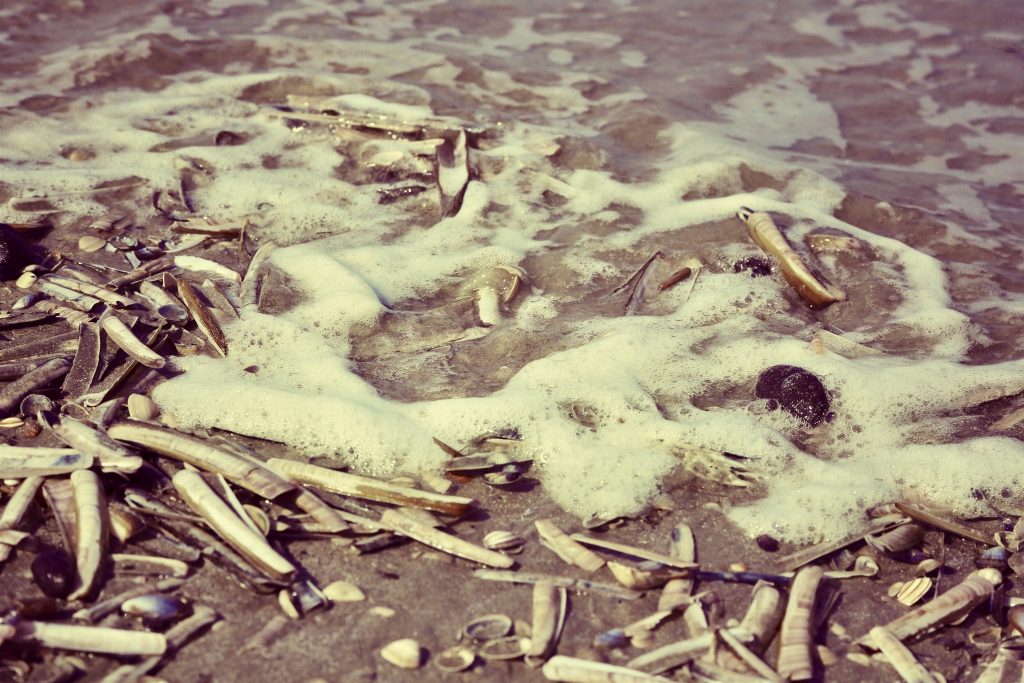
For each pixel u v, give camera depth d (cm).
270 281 398
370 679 236
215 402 327
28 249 401
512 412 332
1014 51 716
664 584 271
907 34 748
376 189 492
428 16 754
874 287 416
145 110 573
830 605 271
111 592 253
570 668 238
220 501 276
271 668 236
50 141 524
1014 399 353
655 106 607
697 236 452
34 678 226
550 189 495
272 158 522
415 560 275
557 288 411
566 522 296
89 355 343
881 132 601
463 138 523
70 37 666
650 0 806
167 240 434
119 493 283
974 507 312
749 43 725
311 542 278
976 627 268
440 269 418
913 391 354
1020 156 575
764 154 543
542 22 752
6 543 262
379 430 320
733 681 238
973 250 462
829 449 333
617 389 347
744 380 360
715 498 308
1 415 313
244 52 664
